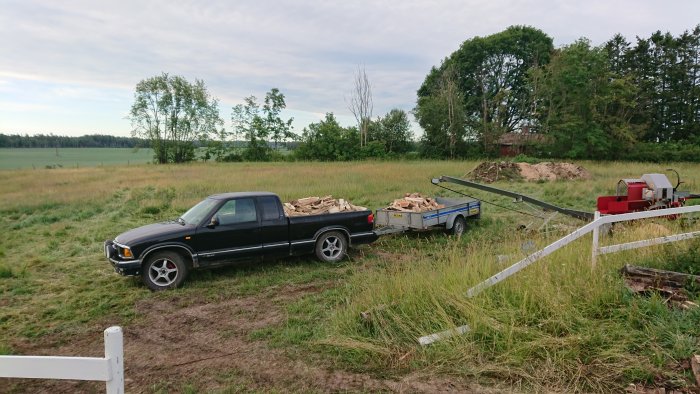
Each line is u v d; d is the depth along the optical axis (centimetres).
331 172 2719
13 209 1585
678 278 523
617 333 443
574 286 527
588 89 4294
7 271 821
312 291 714
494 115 5919
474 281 573
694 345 409
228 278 792
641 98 5109
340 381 418
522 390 389
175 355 495
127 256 718
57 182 2533
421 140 5388
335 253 914
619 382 388
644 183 1078
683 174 2564
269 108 5884
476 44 6031
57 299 697
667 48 5506
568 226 1078
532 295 507
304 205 985
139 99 5422
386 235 1138
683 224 893
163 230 756
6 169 4128
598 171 2823
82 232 1227
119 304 669
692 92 5241
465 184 1097
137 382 434
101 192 1952
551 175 2491
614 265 592
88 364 240
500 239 1052
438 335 470
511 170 2558
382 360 452
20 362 240
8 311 647
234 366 459
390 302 554
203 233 766
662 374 384
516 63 6044
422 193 1867
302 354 477
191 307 653
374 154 5288
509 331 458
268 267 859
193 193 1866
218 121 5759
